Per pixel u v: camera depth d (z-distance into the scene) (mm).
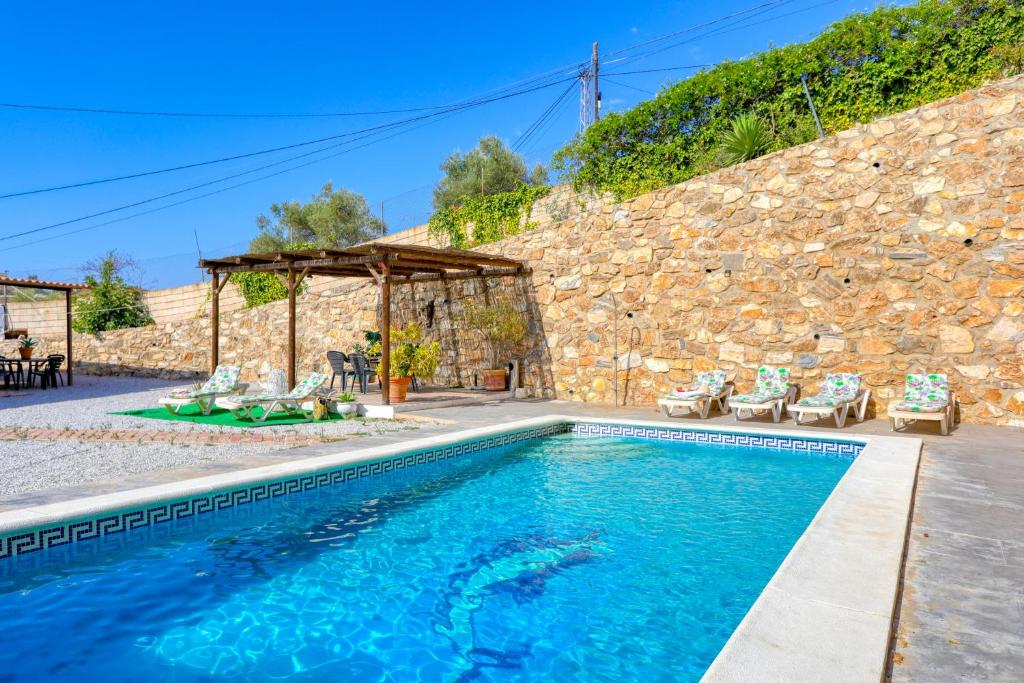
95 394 13609
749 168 10156
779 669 2158
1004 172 8281
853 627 2490
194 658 3039
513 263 12359
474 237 15945
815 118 10727
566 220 12039
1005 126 8281
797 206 9750
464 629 3355
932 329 8742
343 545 4617
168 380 17844
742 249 10195
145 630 3326
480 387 13375
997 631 2609
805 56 11023
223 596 3748
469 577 4055
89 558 4230
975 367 8453
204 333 18234
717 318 10422
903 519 3955
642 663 2994
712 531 4887
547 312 12297
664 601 3680
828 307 9484
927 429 8094
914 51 10031
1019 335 8172
